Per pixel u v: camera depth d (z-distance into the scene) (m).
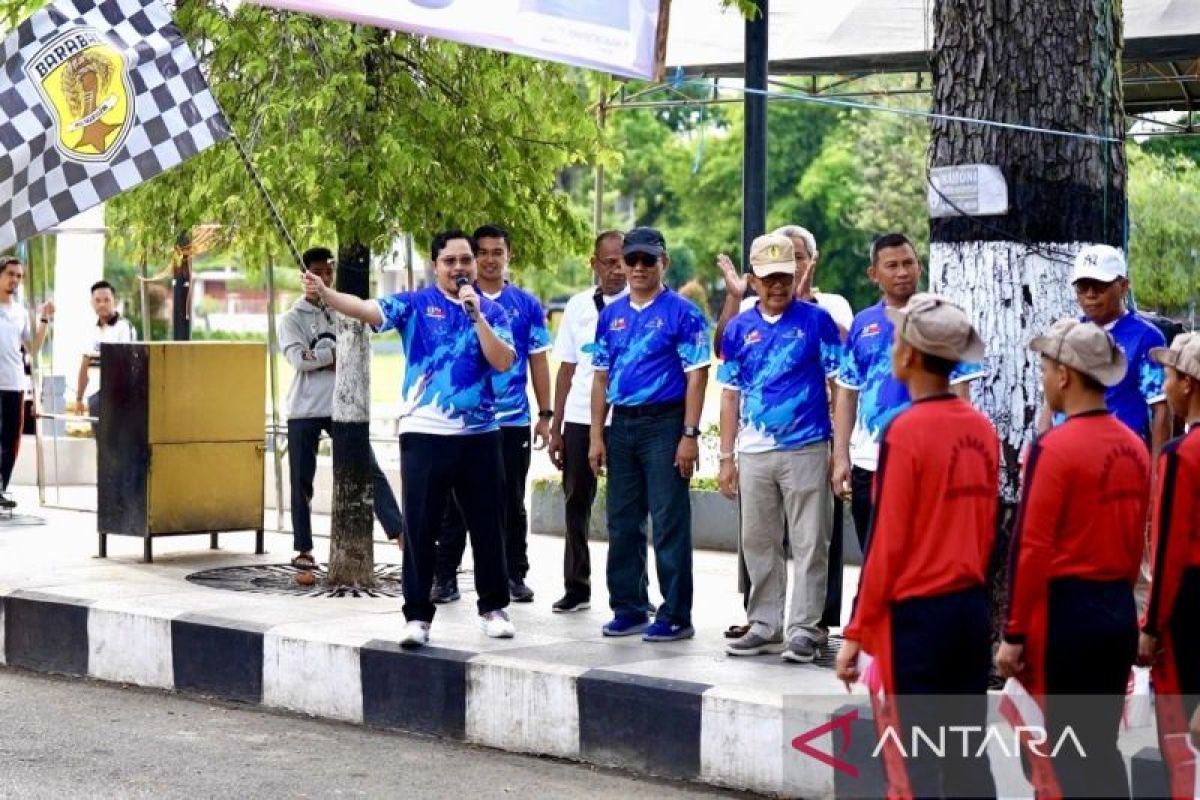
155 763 8.74
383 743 9.30
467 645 9.73
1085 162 8.84
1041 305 8.81
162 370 13.08
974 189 8.88
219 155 11.24
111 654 10.85
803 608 9.29
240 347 13.45
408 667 9.52
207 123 9.91
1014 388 8.80
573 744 8.88
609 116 17.06
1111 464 6.27
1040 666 6.35
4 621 11.39
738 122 56.22
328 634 10.02
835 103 10.58
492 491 10.02
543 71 11.74
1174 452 6.80
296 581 12.11
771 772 8.15
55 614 11.14
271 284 15.02
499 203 11.75
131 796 8.08
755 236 11.60
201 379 13.27
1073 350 6.30
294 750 9.09
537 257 12.43
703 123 14.75
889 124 46.44
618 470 10.18
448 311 9.82
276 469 15.16
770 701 8.17
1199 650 6.86
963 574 6.15
